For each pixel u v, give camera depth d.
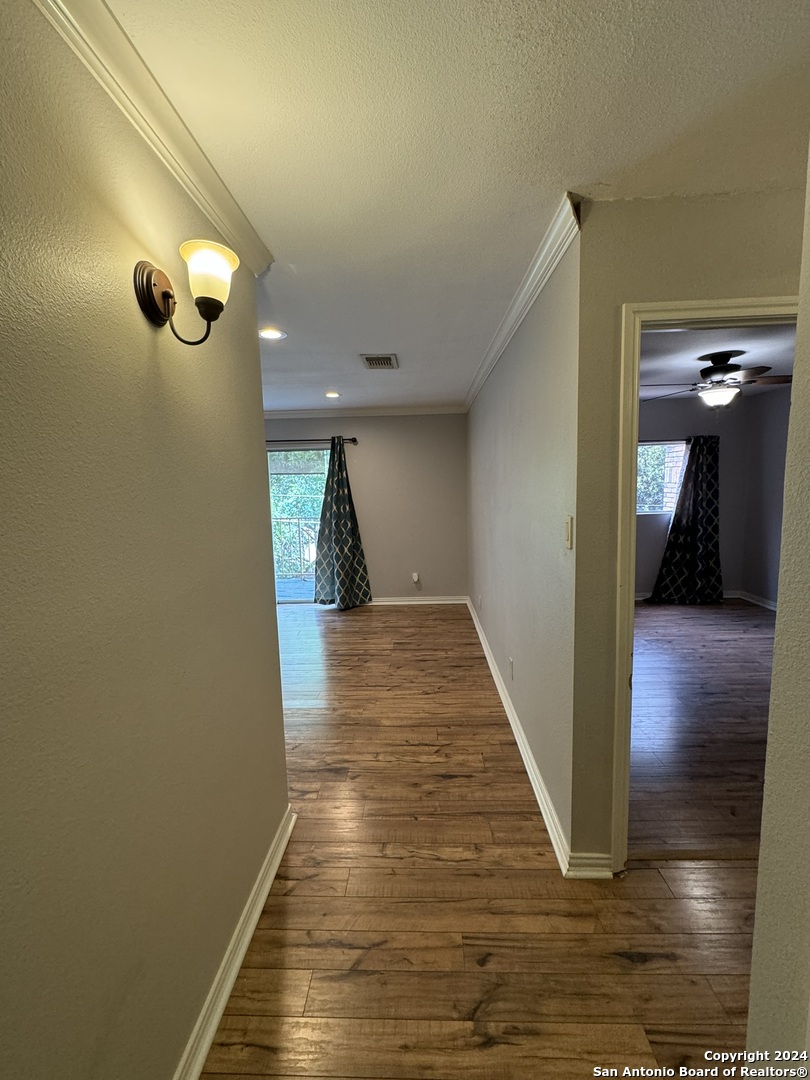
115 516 0.85
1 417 0.61
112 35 0.81
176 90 0.95
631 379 1.42
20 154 0.64
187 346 1.13
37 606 0.66
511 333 2.42
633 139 1.13
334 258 1.71
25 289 0.65
